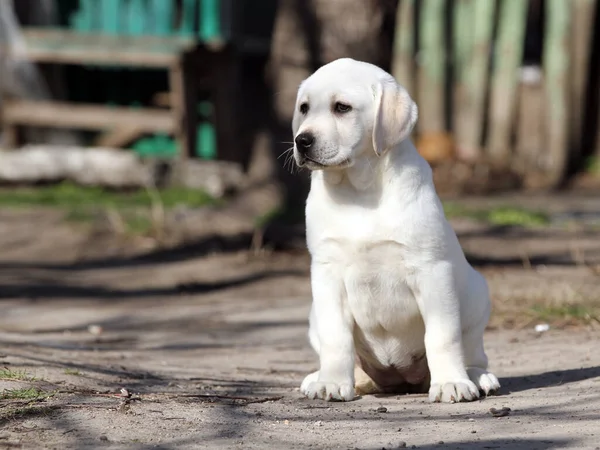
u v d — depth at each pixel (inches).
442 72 857.5
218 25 757.3
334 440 177.5
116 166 699.4
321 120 224.7
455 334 221.5
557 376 247.4
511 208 670.5
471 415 198.1
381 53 490.3
